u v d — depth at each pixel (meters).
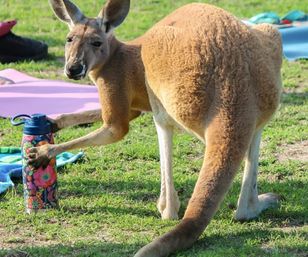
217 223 11.42
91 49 11.49
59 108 17.06
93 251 10.51
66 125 12.34
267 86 10.70
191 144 15.23
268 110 10.83
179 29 10.90
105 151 14.84
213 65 10.55
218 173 10.31
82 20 11.73
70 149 11.66
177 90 10.62
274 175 13.65
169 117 11.28
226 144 10.38
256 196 11.62
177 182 13.24
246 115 10.48
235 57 10.59
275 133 15.77
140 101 11.98
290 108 17.44
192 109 10.57
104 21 11.70
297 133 15.76
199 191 10.32
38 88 18.58
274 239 10.81
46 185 11.92
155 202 12.45
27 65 21.30
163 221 11.62
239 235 10.98
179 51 10.69
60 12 12.02
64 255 10.47
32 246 10.81
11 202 12.43
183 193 12.84
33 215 11.84
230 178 10.36
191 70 10.56
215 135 10.44
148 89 11.40
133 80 11.75
